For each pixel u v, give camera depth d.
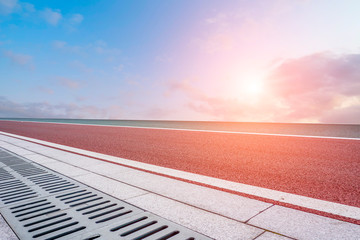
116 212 2.74
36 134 14.27
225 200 3.05
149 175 4.42
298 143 8.21
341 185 3.82
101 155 6.77
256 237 2.12
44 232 2.30
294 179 4.20
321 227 2.29
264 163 5.50
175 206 2.88
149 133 13.68
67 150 7.77
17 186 3.86
